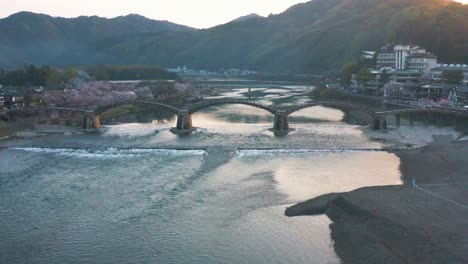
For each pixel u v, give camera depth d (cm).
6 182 8200
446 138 11788
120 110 17812
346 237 5609
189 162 9481
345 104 13475
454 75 17725
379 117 13212
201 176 8375
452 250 4925
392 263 4806
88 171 8881
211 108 19388
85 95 18625
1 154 10469
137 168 9038
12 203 7106
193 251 5466
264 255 5338
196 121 15625
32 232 6059
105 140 11925
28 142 11706
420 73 19650
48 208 6881
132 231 6028
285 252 5397
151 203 7000
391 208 6244
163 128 13888
